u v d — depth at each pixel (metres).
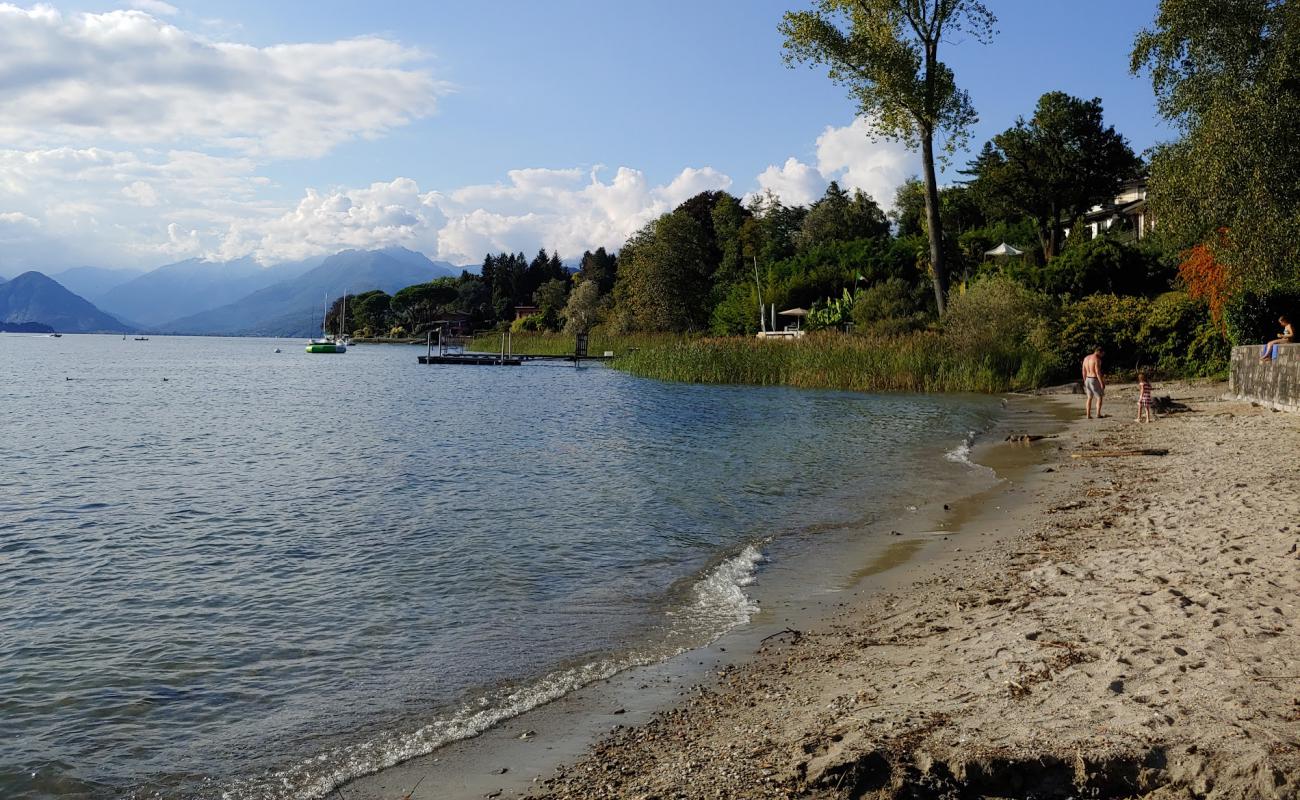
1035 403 28.03
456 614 7.74
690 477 14.99
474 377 53.25
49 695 5.98
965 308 36.16
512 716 5.50
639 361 48.47
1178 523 9.40
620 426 23.50
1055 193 56.47
